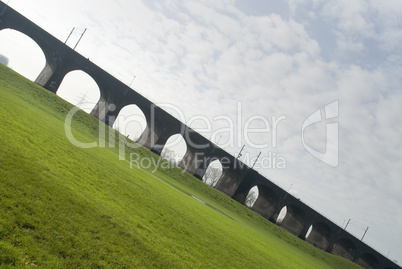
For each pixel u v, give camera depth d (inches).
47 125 660.7
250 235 866.8
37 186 250.5
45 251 180.2
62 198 256.1
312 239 2372.0
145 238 287.1
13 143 335.6
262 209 2159.2
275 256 692.7
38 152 364.2
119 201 359.6
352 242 2305.6
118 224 275.7
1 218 183.2
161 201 507.5
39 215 210.1
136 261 232.4
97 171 453.7
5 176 234.8
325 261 1779.0
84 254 200.4
